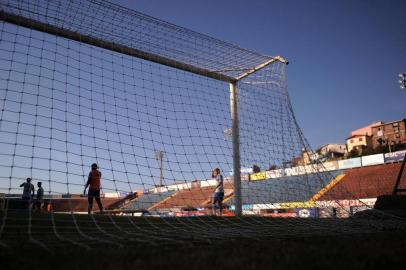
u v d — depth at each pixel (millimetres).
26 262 2699
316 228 6695
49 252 3258
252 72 11430
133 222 7441
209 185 10398
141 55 9375
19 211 7336
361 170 29656
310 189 11781
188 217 8703
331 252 3090
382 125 80000
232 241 4438
